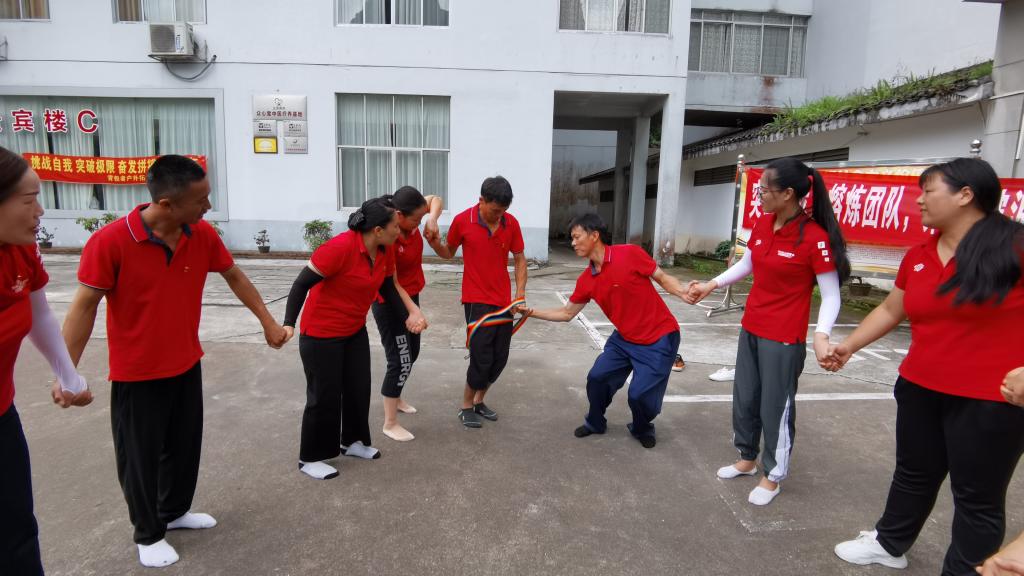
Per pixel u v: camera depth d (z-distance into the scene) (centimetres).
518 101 1073
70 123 1101
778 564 239
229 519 265
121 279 214
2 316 160
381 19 1062
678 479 309
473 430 367
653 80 1080
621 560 241
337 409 303
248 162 1079
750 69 1366
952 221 198
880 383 462
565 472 315
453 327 618
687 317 690
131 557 238
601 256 328
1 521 171
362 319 304
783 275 270
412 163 1105
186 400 243
